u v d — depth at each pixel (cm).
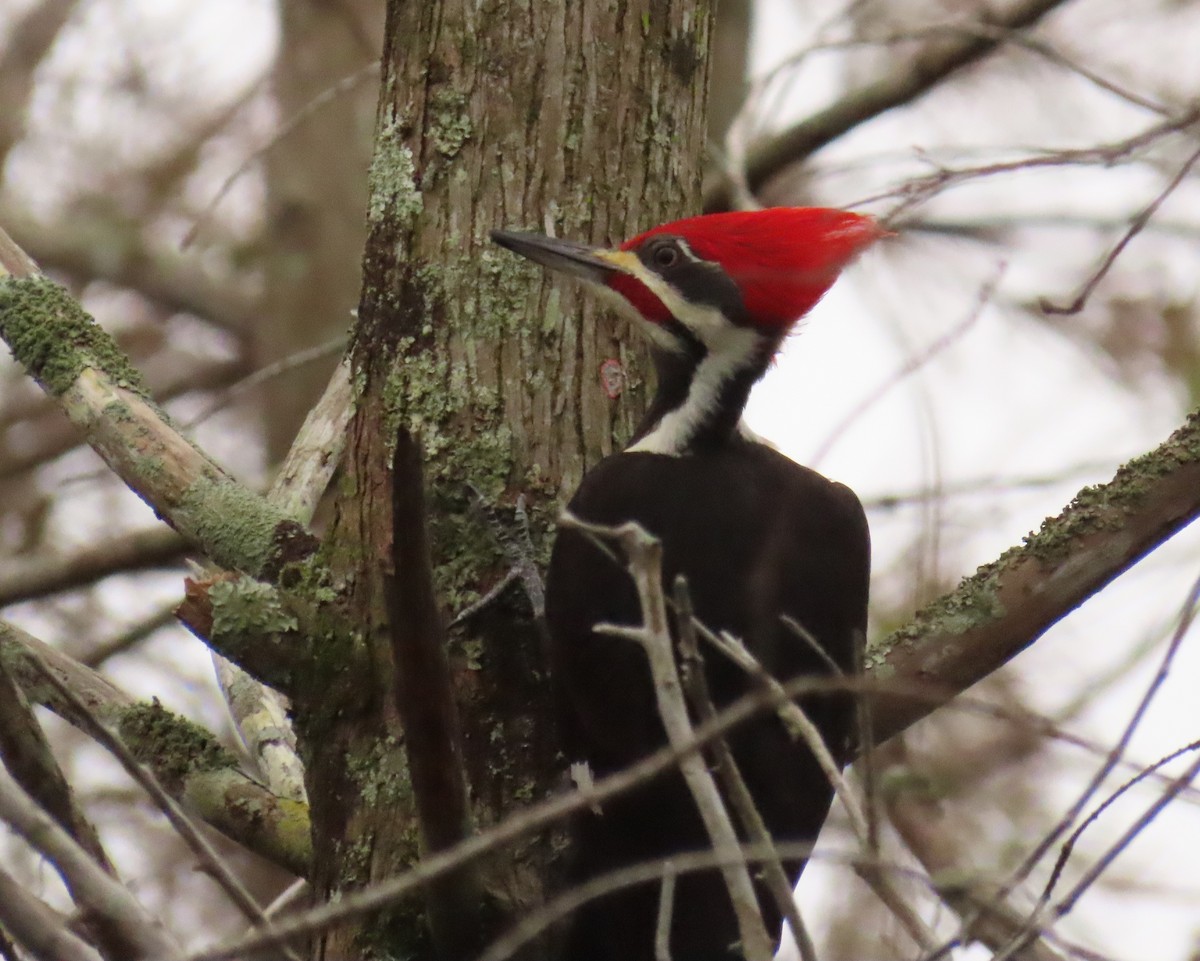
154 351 2045
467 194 909
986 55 1470
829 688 619
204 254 2050
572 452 907
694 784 584
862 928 1042
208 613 871
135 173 2027
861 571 924
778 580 878
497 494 886
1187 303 1531
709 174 1578
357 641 862
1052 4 1443
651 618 589
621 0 933
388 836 841
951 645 891
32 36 1997
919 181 934
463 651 877
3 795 591
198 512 947
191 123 2016
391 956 825
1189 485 880
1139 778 621
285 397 1769
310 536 927
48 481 1802
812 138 1495
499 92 914
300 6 1823
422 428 890
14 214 2005
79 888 589
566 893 823
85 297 2061
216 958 578
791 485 927
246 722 1072
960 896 750
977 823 1119
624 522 877
